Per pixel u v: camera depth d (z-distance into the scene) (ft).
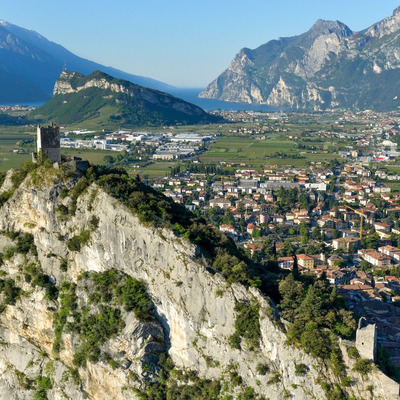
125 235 605.73
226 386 526.57
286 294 543.80
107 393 581.53
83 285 618.85
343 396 465.06
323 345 481.05
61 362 624.18
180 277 568.82
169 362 574.15
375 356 481.05
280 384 499.51
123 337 574.97
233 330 534.78
